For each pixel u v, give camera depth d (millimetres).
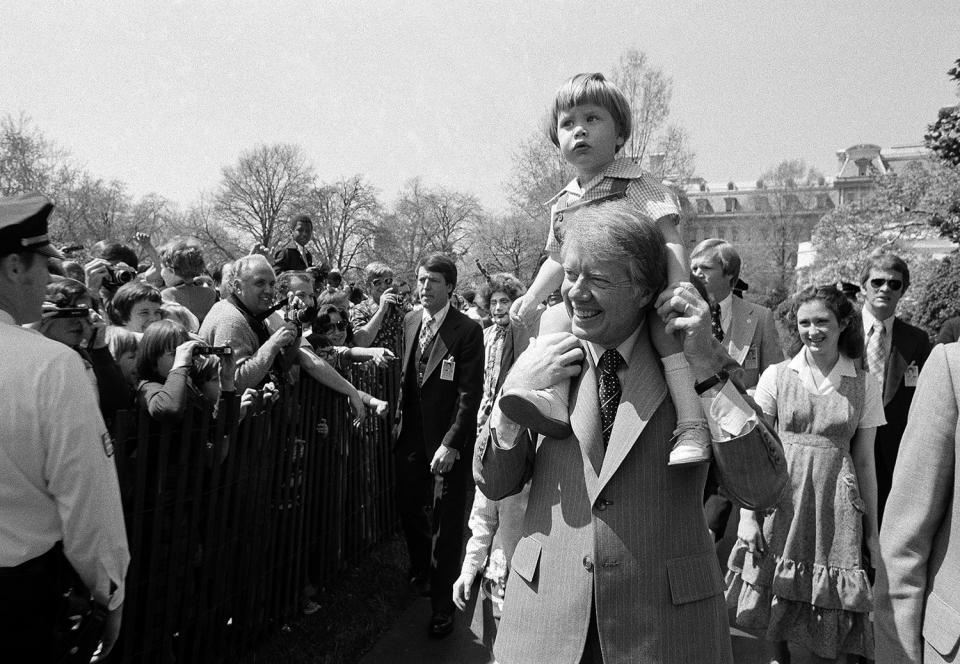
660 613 1813
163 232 49000
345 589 4719
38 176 40625
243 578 3584
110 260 6152
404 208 54344
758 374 4531
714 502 4391
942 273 17688
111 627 2172
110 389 3043
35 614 1935
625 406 1867
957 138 19594
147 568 2887
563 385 1962
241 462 3475
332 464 4691
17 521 1913
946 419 1903
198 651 3262
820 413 3389
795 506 3432
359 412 4574
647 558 1827
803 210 74062
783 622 3473
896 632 1967
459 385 4547
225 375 3291
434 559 4258
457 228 53688
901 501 1987
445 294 4637
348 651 3912
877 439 4609
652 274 1808
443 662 3887
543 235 32188
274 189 49188
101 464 2010
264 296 4164
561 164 29375
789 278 71062
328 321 5520
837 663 3502
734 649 4148
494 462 2039
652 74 26672
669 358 1850
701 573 1867
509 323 2953
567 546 1914
